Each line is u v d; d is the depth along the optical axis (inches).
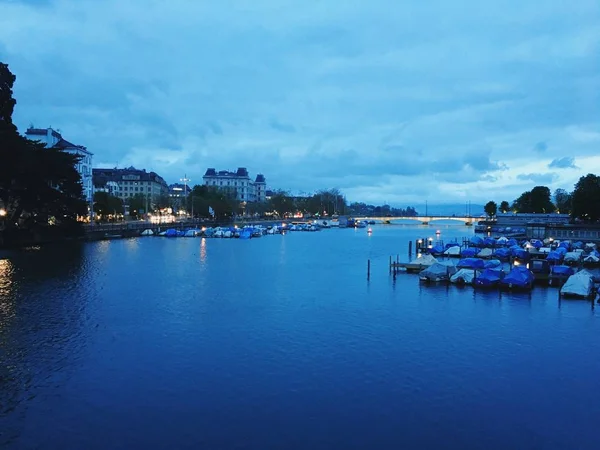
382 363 1272.1
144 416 974.4
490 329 1611.7
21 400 1043.9
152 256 3737.7
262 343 1438.2
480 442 887.1
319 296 2140.7
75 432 912.3
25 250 3919.8
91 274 2738.7
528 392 1099.9
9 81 4015.8
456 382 1151.0
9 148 3659.0
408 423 953.5
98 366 1241.4
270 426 937.5
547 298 2107.5
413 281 2549.2
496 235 6550.2
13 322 1656.0
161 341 1456.7
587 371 1231.5
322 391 1095.6
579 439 900.0
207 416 976.3
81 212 4630.9
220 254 3983.8
